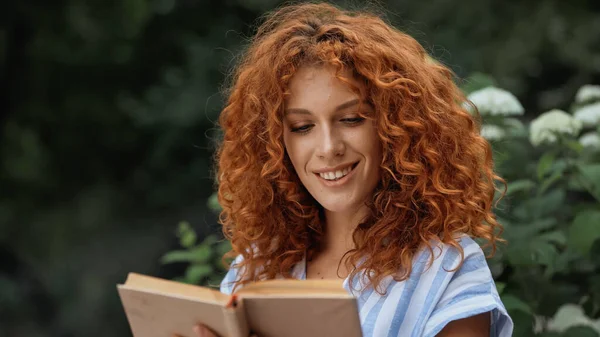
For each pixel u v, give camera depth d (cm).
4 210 1387
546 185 378
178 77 1267
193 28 1303
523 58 1191
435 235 262
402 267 261
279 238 294
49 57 1305
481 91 388
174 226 1305
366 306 261
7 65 1253
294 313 232
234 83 311
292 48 267
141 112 1266
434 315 254
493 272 372
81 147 1391
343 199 267
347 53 263
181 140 1279
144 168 1370
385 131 263
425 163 269
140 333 256
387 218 267
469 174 272
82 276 1366
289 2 321
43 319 1338
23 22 1244
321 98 262
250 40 324
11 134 1349
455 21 1192
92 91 1355
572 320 374
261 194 294
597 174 371
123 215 1409
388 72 266
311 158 267
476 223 275
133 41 1314
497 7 1207
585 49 1204
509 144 395
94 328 1345
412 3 1195
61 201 1421
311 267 291
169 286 246
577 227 362
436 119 268
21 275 1370
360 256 269
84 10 1266
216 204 416
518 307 346
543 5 1213
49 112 1352
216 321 238
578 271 375
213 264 474
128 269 1343
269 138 277
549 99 1181
